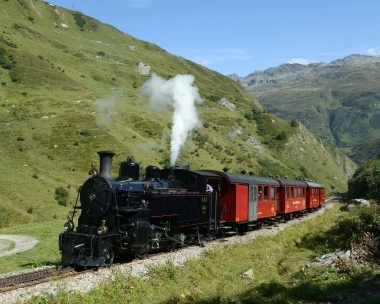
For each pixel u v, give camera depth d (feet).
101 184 50.96
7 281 39.24
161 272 44.19
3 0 646.74
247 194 82.43
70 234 48.62
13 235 103.86
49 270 44.42
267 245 66.23
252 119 531.91
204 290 40.52
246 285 42.24
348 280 41.06
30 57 450.30
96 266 46.47
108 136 290.15
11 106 325.62
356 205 130.41
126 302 35.58
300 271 47.19
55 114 313.53
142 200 52.65
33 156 250.37
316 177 472.03
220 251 58.44
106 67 564.71
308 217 127.34
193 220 63.26
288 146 485.97
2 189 190.29
